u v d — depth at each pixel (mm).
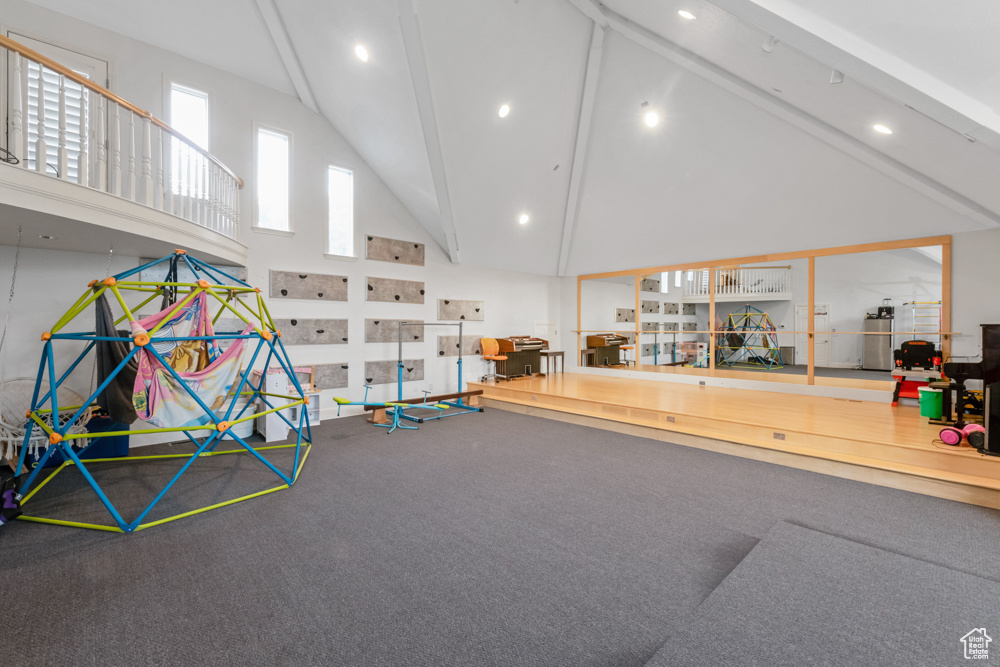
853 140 4586
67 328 4344
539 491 3416
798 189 5566
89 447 4098
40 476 3740
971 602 1758
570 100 5469
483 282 8203
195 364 3621
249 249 5473
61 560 2406
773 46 3424
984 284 5102
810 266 6441
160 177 3857
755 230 6414
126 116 4598
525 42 4570
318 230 6055
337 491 3416
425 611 1981
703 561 2406
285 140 5875
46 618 1922
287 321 5777
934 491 3314
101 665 1655
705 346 11641
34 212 2826
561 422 5840
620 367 9039
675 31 4105
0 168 2613
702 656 1484
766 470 3906
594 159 6297
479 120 5188
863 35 2529
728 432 4621
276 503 3191
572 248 8289
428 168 5738
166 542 2615
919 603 1759
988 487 3090
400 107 5062
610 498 3273
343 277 6305
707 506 3129
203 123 5215
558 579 2234
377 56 4586
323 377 6086
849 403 5688
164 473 3828
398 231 6934
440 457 4297
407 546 2570
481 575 2271
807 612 1712
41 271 4230
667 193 6367
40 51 4152
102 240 3750
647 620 1921
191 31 4836
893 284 10680
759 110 4812
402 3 3846
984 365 4180
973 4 2027
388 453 4434
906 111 3477
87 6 4340
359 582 2207
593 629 1864
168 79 4883
